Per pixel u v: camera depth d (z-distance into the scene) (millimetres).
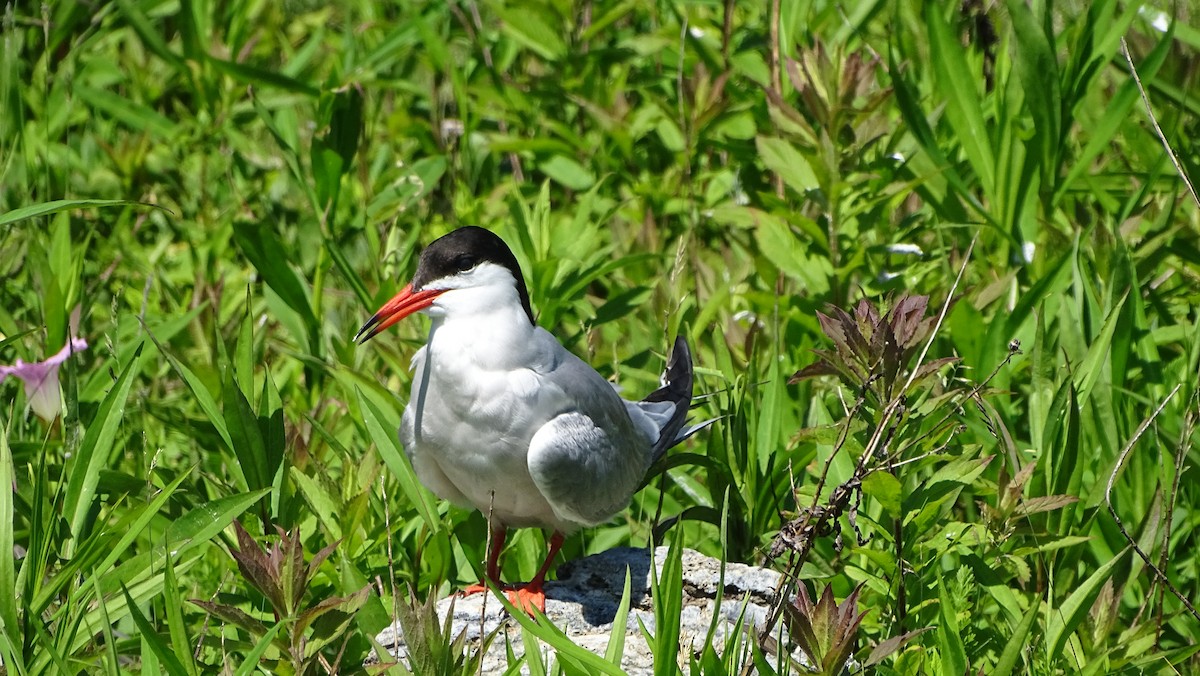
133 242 13070
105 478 7508
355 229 11469
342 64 14750
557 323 10562
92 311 11727
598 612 7590
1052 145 10422
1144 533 7625
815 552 7883
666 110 12258
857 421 7449
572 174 13234
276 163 14305
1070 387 7598
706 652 5734
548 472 7508
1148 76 10297
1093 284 9750
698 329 10039
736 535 8461
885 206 10539
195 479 9133
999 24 13492
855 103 10961
